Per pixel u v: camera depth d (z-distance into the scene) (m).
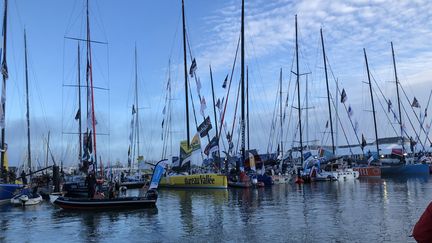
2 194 30.67
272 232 16.20
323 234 15.45
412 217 18.91
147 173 55.78
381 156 70.25
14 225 20.28
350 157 67.94
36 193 32.84
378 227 16.53
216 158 46.16
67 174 52.62
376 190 35.12
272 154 65.19
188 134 45.75
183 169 45.31
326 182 49.47
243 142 42.97
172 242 14.98
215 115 59.53
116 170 57.78
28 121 43.56
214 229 17.36
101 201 25.20
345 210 22.08
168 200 30.81
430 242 3.80
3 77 33.44
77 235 17.09
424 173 59.97
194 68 45.69
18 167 45.88
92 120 32.16
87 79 32.97
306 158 52.12
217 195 34.41
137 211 24.30
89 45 33.31
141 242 15.20
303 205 25.08
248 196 32.62
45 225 20.03
